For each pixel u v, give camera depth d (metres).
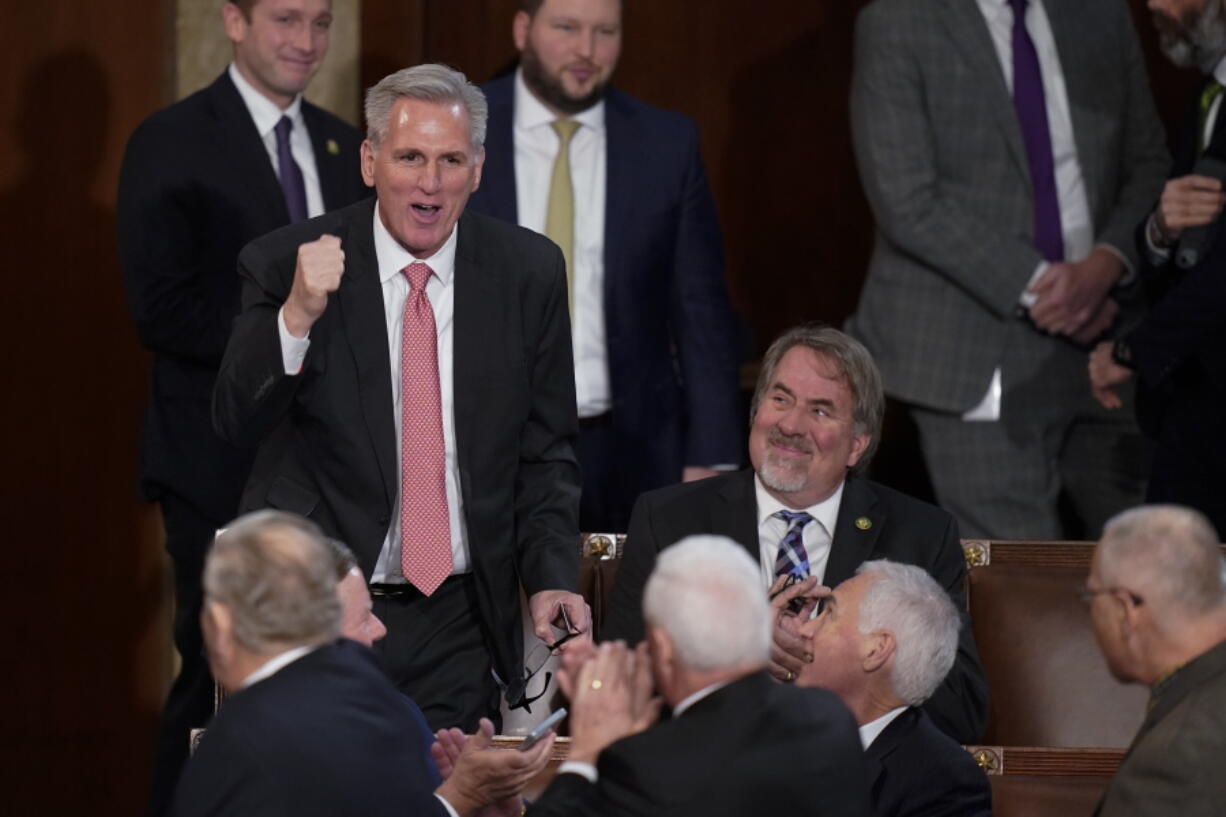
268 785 9.73
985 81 19.31
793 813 9.72
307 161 18.38
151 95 20.64
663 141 18.78
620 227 18.47
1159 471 17.98
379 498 13.42
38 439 20.69
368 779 9.88
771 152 22.97
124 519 20.92
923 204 19.23
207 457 17.53
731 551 10.05
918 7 19.42
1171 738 10.07
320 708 9.98
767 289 23.09
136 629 21.03
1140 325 17.67
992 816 12.20
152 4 20.59
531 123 18.62
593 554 14.76
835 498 14.26
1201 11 18.31
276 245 13.45
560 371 14.06
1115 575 10.40
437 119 13.23
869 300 19.84
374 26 21.67
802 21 22.88
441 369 13.69
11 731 20.83
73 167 20.55
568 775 10.02
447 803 11.01
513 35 21.95
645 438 18.56
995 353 19.31
